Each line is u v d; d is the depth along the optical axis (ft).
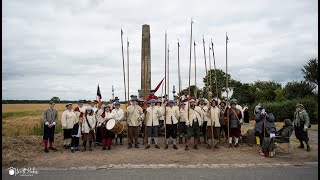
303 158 38.75
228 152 42.63
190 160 37.63
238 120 46.70
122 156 39.91
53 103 43.83
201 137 56.29
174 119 45.55
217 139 48.91
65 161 37.01
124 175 30.53
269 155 39.45
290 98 130.52
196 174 30.83
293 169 32.94
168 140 51.90
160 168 33.53
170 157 39.34
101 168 33.53
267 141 39.73
